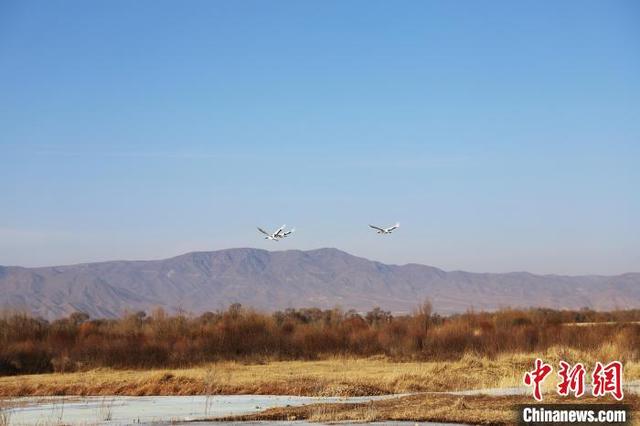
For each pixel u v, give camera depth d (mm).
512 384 33344
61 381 39094
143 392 33906
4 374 46562
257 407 28516
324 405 27594
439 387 33969
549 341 50031
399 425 23609
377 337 56531
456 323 56219
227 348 53781
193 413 27297
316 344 55375
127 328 63156
